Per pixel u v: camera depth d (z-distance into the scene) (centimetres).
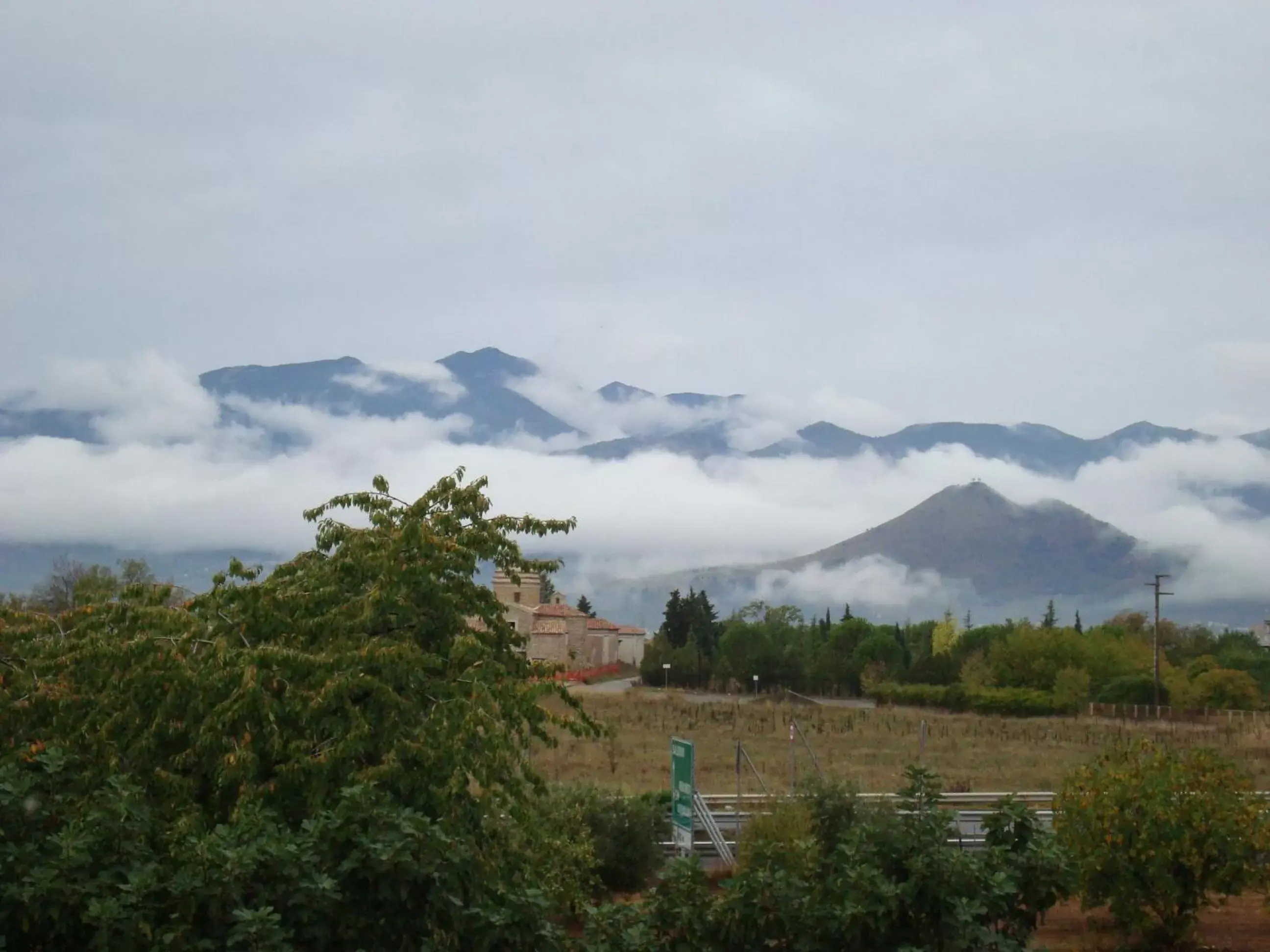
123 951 1110
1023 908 1379
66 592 8700
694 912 1303
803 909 1279
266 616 2122
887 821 1406
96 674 1984
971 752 7144
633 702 10512
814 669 14075
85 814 1283
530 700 2025
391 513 2309
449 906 1209
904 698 12081
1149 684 11312
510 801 2245
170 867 1223
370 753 1923
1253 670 12788
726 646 14350
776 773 5750
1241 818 2400
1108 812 2419
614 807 3288
